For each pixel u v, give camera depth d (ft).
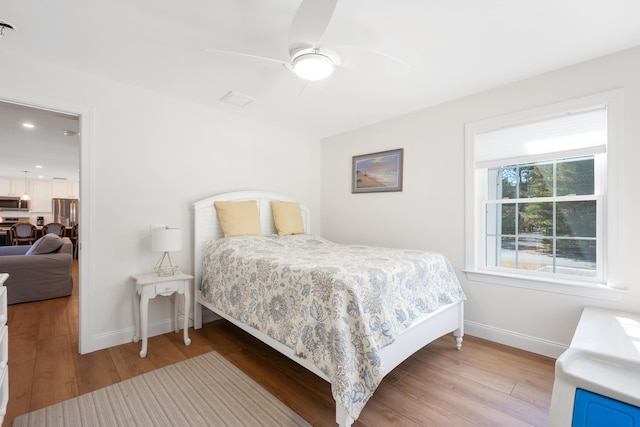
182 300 9.68
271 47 6.58
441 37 6.14
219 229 10.29
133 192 8.67
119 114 8.39
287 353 5.84
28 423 5.14
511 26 5.79
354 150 12.57
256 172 11.66
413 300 6.66
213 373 6.88
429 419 5.36
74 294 13.55
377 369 4.77
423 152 10.21
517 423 5.26
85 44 6.52
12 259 12.23
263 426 5.17
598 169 7.30
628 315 6.45
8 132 13.25
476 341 8.70
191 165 9.88
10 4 5.21
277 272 6.50
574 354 3.18
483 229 9.23
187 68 7.57
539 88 7.79
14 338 8.72
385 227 11.36
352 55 5.66
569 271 7.74
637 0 5.06
